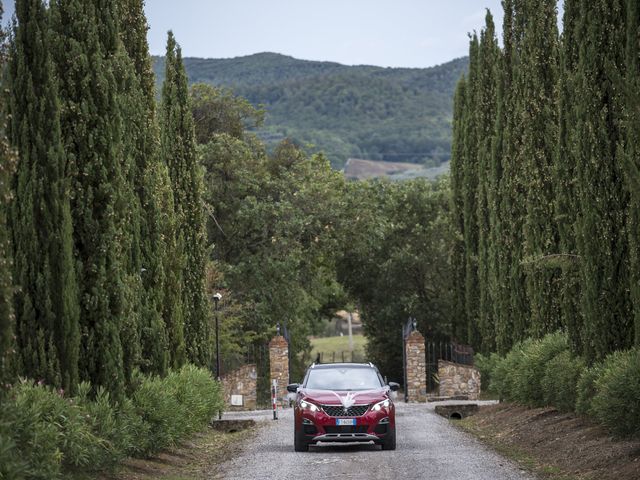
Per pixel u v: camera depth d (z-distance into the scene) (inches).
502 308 1551.4
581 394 946.7
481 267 1941.4
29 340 733.3
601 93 968.3
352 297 2977.4
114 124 852.0
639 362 798.5
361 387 1081.4
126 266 925.2
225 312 2133.4
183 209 1359.5
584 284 983.0
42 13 765.9
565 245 1101.7
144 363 1007.6
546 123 1311.5
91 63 845.8
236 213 2455.7
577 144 979.3
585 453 824.9
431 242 2790.4
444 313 2802.7
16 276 738.2
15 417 557.9
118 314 825.5
